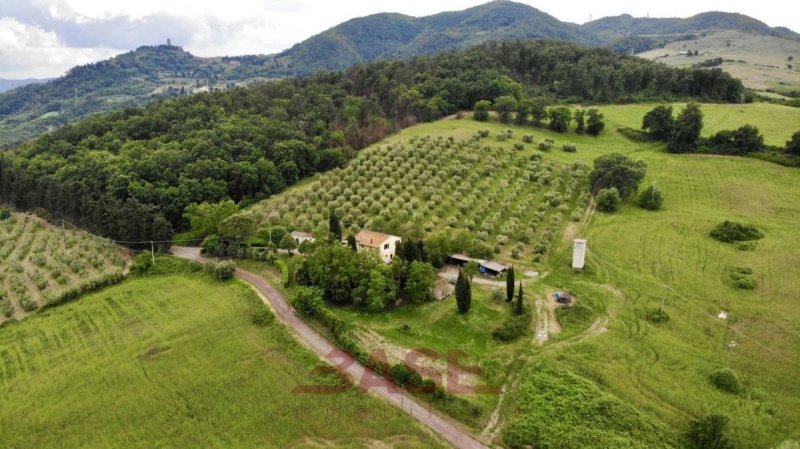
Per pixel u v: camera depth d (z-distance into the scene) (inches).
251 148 6023.6
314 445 2162.9
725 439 2020.2
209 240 4328.3
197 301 3533.5
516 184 5187.0
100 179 5364.2
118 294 3718.0
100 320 3361.2
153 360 2827.3
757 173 5280.5
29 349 3093.0
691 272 3481.8
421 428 2231.8
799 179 5044.3
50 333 3257.9
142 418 2377.0
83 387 2642.7
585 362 2573.8
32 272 4239.7
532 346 2773.1
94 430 2324.1
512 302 3225.9
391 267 3390.7
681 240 3988.7
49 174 5831.7
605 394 2309.3
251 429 2266.2
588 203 4852.4
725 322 2896.2
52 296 3718.0
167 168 5457.7
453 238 4097.0
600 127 6835.6
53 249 4719.5
